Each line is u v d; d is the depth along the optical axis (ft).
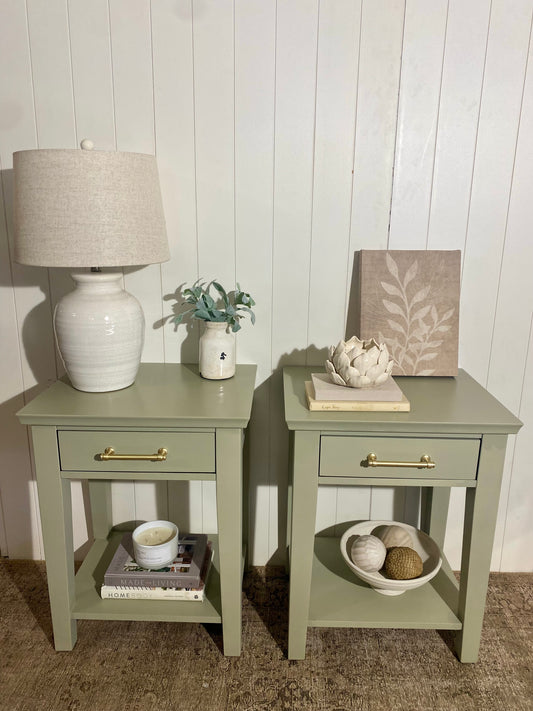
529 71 4.87
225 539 4.56
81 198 4.07
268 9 4.80
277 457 5.82
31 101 5.02
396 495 5.93
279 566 6.17
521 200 5.15
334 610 4.79
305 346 5.54
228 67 4.91
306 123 5.01
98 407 4.37
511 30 4.79
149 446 4.36
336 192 5.16
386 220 5.21
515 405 5.66
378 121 4.99
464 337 5.49
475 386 5.09
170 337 5.55
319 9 4.79
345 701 4.45
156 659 4.84
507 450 5.80
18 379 5.71
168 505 6.01
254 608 5.46
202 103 4.99
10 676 4.66
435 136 5.02
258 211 5.22
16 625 5.22
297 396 4.72
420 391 4.91
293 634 4.75
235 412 4.28
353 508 5.99
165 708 4.37
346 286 5.38
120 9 4.83
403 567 4.81
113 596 4.93
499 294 5.37
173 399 4.56
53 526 4.58
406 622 4.68
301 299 5.42
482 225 5.21
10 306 5.51
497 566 6.13
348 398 4.40
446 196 5.15
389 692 4.54
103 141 5.10
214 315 4.96
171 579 4.87
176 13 4.83
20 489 6.02
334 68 4.90
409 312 5.27
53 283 5.44
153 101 5.00
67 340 4.51
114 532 6.03
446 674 4.73
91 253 4.14
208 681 4.62
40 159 4.04
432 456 4.33
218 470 4.39
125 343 4.61
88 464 4.42
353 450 4.33
